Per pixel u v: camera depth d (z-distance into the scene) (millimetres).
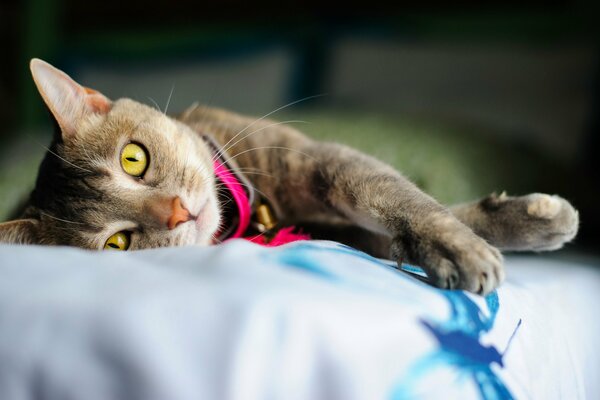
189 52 1081
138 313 203
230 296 208
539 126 843
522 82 861
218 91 1036
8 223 385
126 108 441
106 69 1126
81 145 415
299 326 198
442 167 647
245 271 233
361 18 987
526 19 887
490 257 297
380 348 208
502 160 684
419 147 676
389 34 955
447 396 223
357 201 375
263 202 442
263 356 192
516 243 390
